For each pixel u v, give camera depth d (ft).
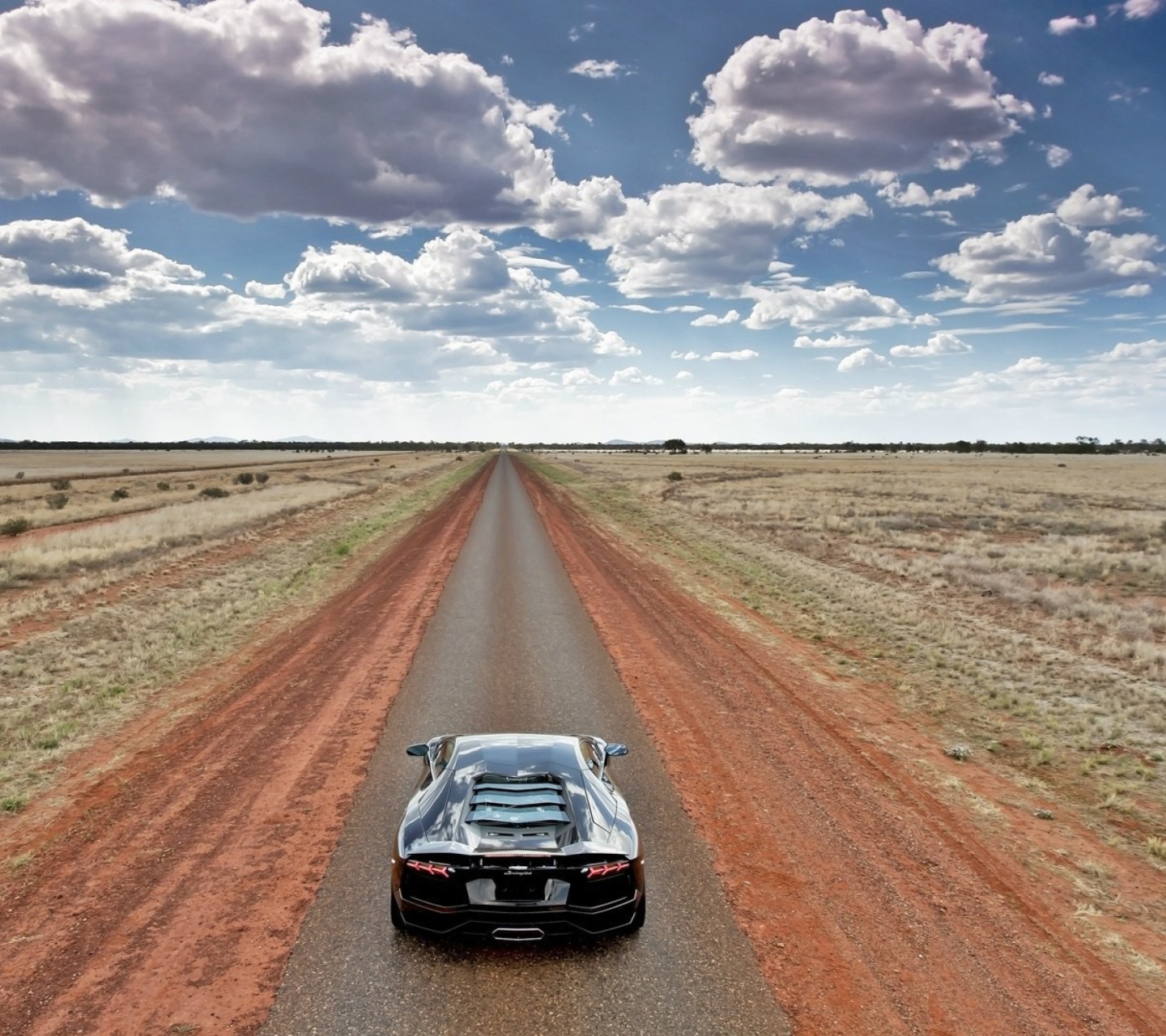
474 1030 14.92
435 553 83.66
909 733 33.45
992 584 68.90
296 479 247.70
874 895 20.40
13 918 18.66
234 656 43.42
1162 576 77.10
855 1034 15.02
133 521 112.37
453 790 18.69
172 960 17.06
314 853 22.02
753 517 126.31
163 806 24.98
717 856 22.34
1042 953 18.08
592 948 17.83
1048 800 27.27
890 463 400.26
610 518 122.31
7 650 44.16
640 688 38.60
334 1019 15.19
